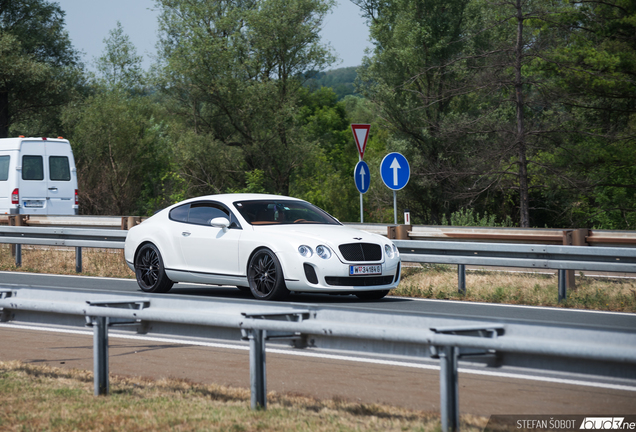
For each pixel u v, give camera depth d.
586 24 46.44
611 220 47.72
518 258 17.95
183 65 56.56
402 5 53.88
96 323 8.55
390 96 52.94
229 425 7.12
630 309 15.98
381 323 6.98
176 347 11.88
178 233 17.91
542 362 6.16
